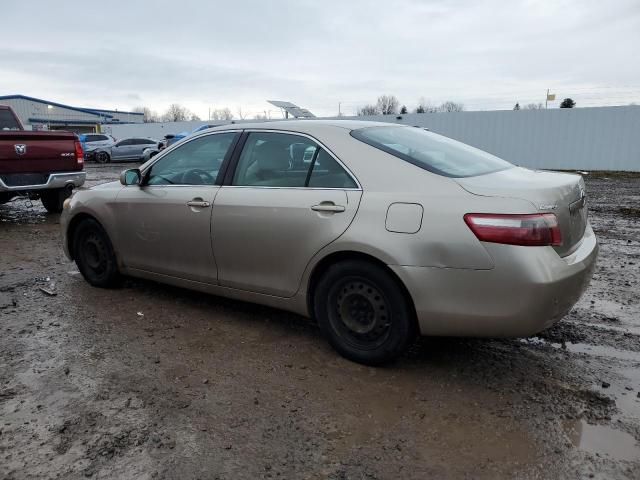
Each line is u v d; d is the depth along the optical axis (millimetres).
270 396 3025
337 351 3496
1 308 4508
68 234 5191
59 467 2391
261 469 2385
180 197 4148
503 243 2785
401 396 3029
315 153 3547
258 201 3666
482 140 22500
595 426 2709
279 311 4430
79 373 3299
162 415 2818
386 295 3168
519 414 2832
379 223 3119
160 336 3900
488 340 3809
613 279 5336
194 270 4156
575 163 20984
